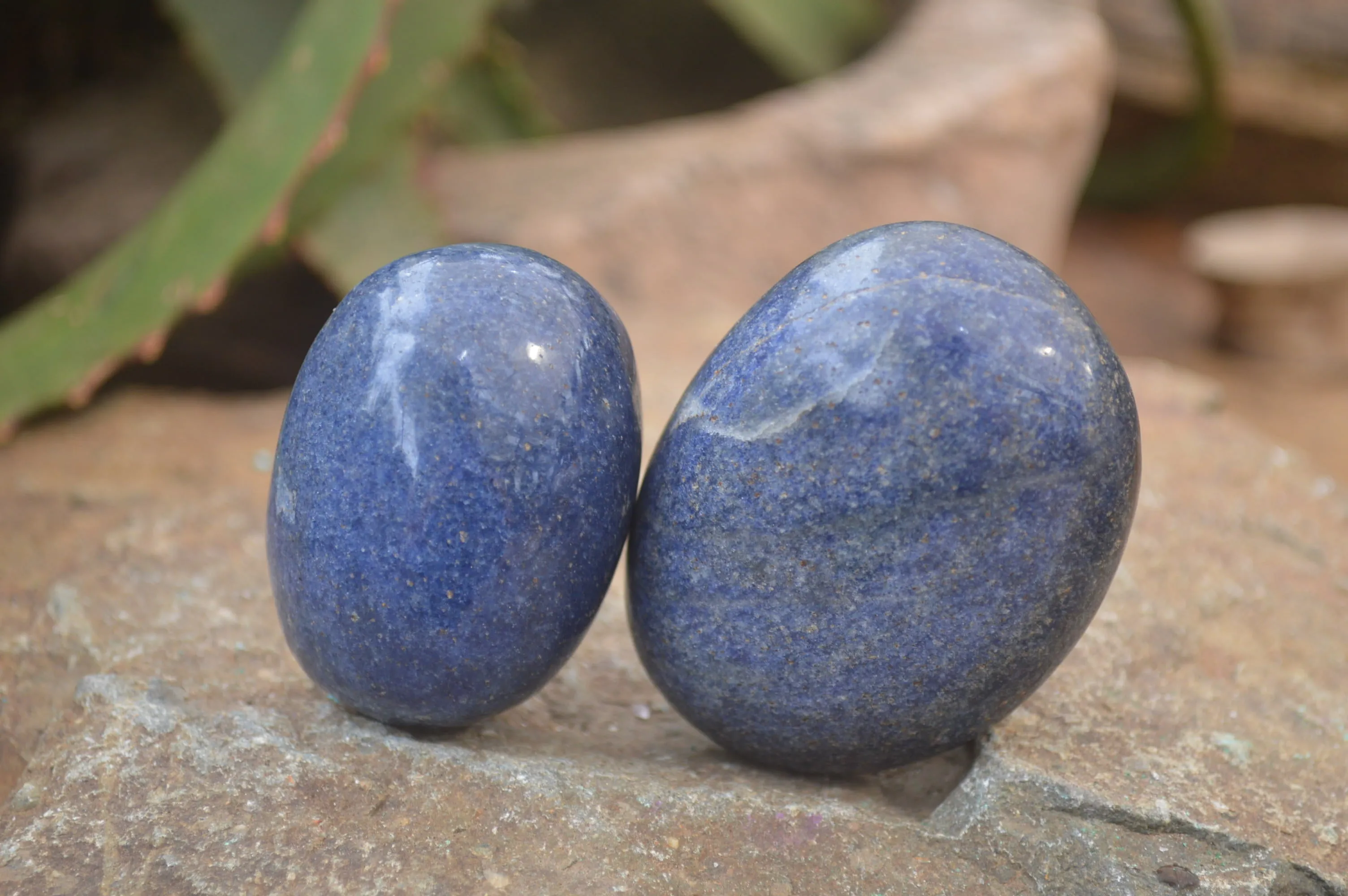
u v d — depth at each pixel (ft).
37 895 1.15
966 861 1.20
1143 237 3.97
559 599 1.20
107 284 1.69
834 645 1.18
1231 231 3.44
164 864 1.16
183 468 1.61
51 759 1.22
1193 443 1.61
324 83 1.67
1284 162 3.78
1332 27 3.61
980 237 1.19
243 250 1.68
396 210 2.00
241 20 2.05
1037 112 2.65
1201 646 1.36
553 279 1.21
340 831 1.18
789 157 2.37
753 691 1.20
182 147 2.62
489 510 1.17
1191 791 1.23
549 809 1.20
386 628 1.19
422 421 1.17
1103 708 1.29
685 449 1.20
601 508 1.20
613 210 2.19
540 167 2.36
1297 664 1.36
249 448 1.66
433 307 1.18
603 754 1.27
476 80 2.55
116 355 1.67
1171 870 1.19
